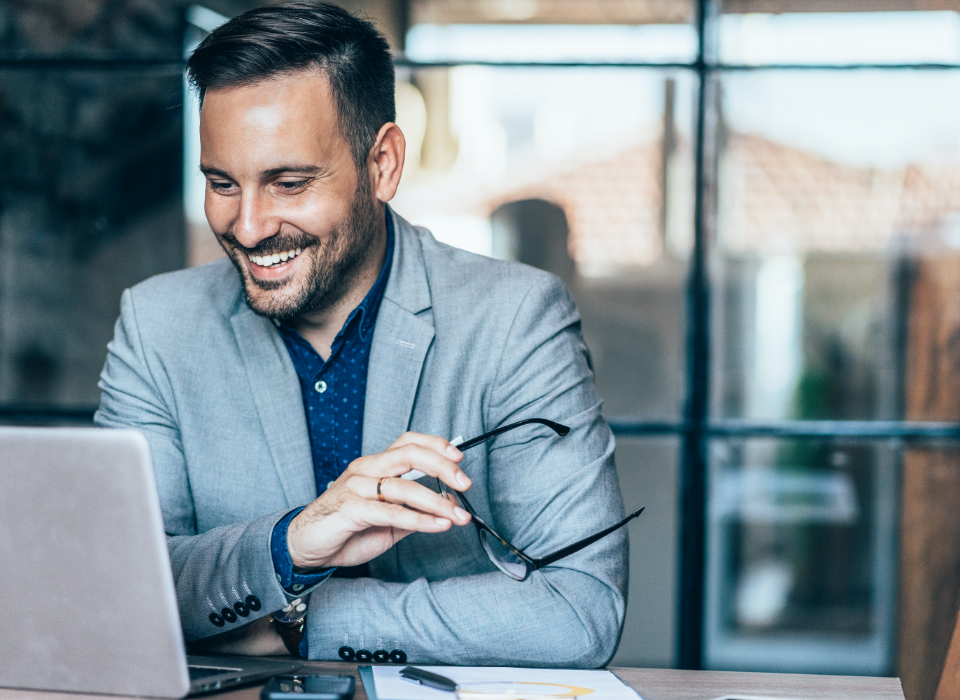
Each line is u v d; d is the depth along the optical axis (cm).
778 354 344
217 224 108
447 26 328
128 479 72
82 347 403
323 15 106
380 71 113
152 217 398
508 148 347
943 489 307
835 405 342
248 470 118
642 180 353
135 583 74
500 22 328
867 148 329
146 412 121
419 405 117
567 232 356
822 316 342
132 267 400
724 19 310
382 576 114
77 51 340
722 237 340
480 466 117
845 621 325
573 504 109
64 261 393
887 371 340
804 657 322
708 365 303
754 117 324
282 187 104
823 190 332
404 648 96
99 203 391
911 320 333
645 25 317
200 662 91
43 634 77
